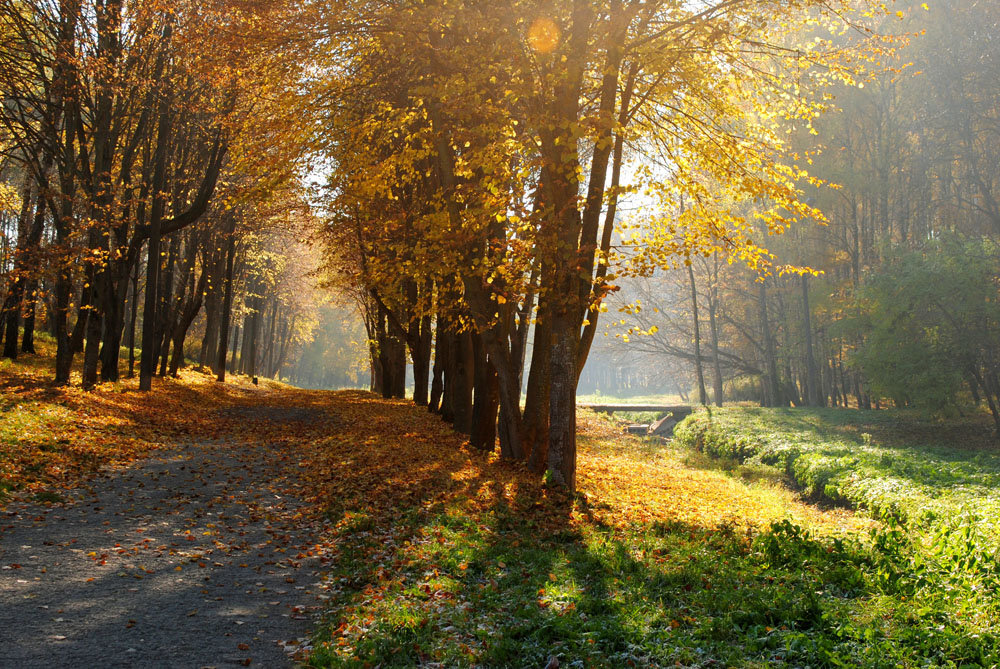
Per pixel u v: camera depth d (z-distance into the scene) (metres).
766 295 49.47
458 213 13.88
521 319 14.95
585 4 11.29
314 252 50.59
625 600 6.30
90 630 5.48
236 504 10.54
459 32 11.80
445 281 16.33
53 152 19.75
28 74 18.78
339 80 13.85
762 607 5.96
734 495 15.10
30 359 28.66
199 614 6.04
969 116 34.78
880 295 28.78
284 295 60.72
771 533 8.77
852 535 10.16
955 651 4.93
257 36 12.63
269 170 13.62
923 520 10.95
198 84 22.03
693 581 6.98
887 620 5.67
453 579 7.16
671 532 9.90
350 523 9.44
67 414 15.83
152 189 24.14
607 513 11.32
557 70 11.31
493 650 5.16
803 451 20.06
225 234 33.59
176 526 9.01
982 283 26.78
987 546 7.40
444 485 12.16
